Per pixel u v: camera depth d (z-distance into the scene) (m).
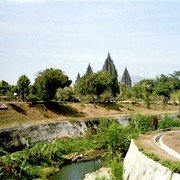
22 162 62.91
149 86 174.12
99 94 137.00
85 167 71.00
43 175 62.22
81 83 136.75
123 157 68.06
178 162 39.31
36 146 71.06
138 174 45.03
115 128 71.00
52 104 113.25
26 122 93.31
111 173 54.09
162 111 145.62
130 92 165.50
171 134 72.56
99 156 79.25
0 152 67.81
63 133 95.12
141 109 142.12
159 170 39.16
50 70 111.75
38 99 109.44
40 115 102.44
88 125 104.06
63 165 72.44
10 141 76.69
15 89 109.31
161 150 50.25
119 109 133.88
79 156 78.06
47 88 109.62
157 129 89.88
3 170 54.66
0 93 116.69
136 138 63.62
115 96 150.25
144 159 44.81
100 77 137.38
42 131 88.88
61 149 79.44
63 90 130.75
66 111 113.88
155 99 161.50
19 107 99.50
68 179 62.06
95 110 124.31
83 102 130.12
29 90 110.81
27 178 59.34
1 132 75.94
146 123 89.94
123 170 51.88
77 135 98.50
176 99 157.00
